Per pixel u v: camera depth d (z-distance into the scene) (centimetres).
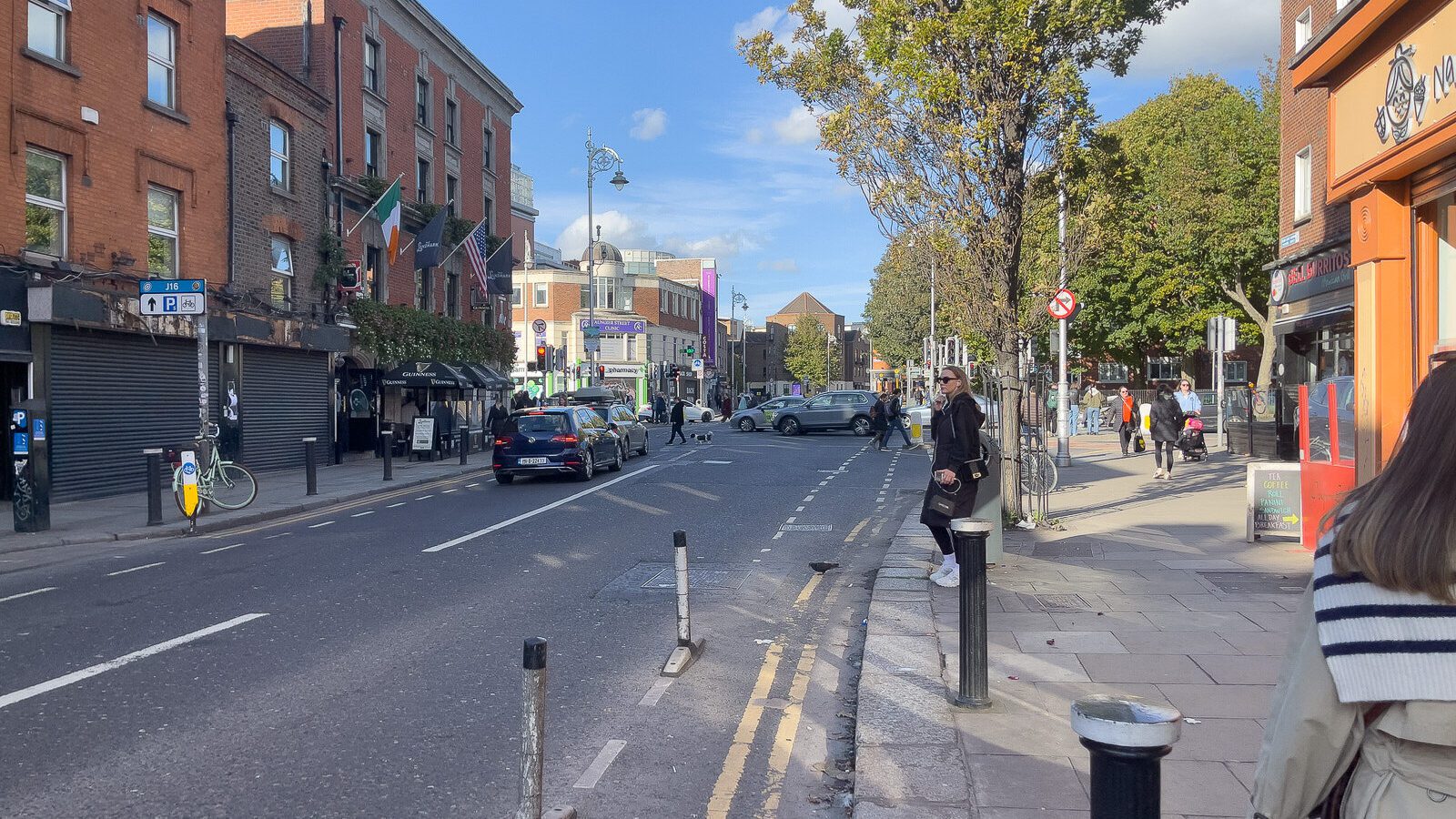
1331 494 1009
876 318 6794
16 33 1509
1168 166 3866
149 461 1363
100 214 1681
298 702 595
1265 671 609
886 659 655
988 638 695
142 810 439
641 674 663
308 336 2325
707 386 8075
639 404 6538
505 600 892
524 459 2006
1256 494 1097
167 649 714
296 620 810
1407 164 820
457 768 493
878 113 1157
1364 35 854
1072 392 4356
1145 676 602
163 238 1870
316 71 2614
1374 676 165
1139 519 1306
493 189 3800
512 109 3991
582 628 791
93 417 1675
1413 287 875
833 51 1203
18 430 1288
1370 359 898
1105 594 834
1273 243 3678
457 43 3394
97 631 770
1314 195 1897
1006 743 498
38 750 512
